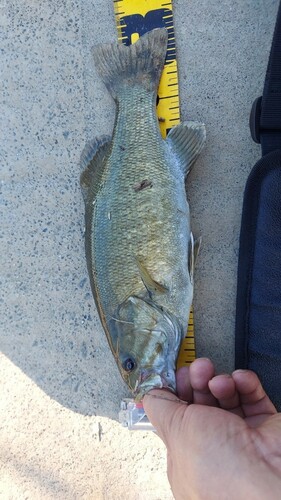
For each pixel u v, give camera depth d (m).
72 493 0.36
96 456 0.36
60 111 0.37
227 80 0.35
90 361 0.36
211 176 0.34
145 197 0.30
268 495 0.18
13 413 0.37
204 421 0.22
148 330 0.29
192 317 0.34
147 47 0.33
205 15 0.35
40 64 0.37
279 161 0.31
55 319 0.37
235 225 0.34
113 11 0.36
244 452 0.20
